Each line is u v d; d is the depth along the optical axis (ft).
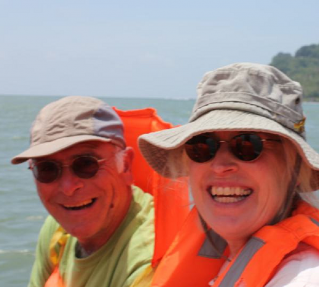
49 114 3.99
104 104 4.09
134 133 4.50
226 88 2.96
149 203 4.15
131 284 3.72
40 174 3.94
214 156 2.96
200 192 3.08
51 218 4.62
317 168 2.77
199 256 3.48
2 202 11.89
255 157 2.87
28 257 8.53
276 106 2.87
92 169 3.88
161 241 3.75
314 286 2.53
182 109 70.18
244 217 2.93
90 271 3.99
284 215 2.93
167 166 3.56
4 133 31.55
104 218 3.95
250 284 2.71
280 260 2.68
